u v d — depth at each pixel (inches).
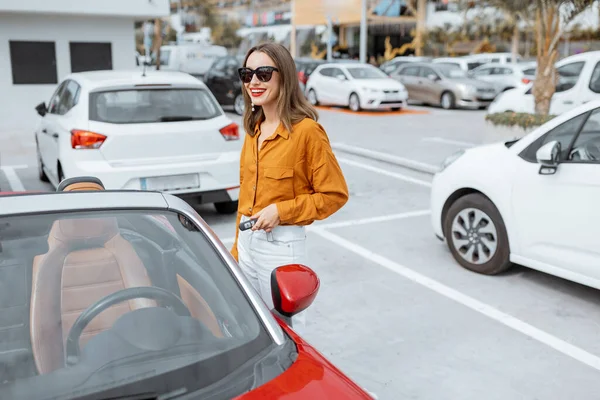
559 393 136.1
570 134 176.1
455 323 169.3
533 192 180.4
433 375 143.0
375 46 1582.2
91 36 581.3
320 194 109.4
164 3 574.2
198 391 68.6
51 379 69.9
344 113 711.7
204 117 246.1
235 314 80.7
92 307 79.9
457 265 213.0
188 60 780.6
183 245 87.4
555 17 384.2
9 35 548.4
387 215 281.4
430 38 1439.5
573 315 174.1
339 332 164.2
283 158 107.5
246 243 115.2
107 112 231.9
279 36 1609.3
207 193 244.5
